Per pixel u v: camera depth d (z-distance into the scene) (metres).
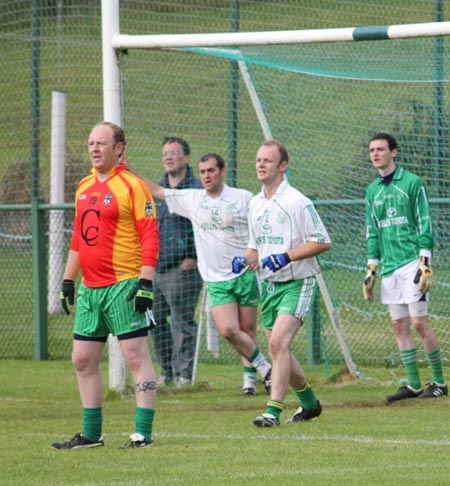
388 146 32.88
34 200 47.44
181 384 37.97
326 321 43.03
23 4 58.09
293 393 35.78
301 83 40.69
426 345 33.16
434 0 42.03
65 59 60.59
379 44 35.44
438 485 19.80
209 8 47.91
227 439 25.91
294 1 45.53
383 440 25.28
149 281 24.16
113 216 24.36
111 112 36.69
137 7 52.03
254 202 28.97
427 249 32.34
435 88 38.38
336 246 39.94
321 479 20.48
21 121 69.19
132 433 27.34
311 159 40.53
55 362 46.50
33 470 22.00
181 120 46.66
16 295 56.84
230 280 34.81
